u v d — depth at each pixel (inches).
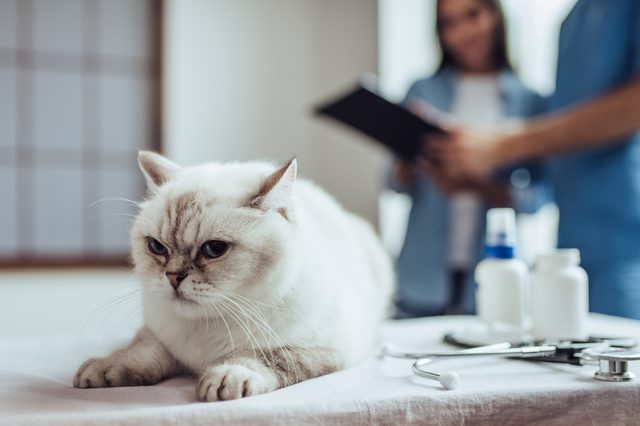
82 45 106.7
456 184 68.2
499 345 30.2
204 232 28.0
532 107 74.7
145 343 29.9
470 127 66.9
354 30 116.8
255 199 29.0
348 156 115.6
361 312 35.2
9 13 103.8
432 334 40.5
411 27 100.7
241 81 113.9
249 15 114.1
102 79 107.4
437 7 74.0
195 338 29.7
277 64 115.6
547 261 33.9
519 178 74.1
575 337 33.1
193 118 111.4
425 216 77.8
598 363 28.8
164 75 108.6
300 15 116.3
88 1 106.3
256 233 28.3
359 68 116.9
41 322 102.0
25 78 104.9
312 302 29.6
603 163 56.1
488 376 27.5
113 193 108.9
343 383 26.7
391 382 26.7
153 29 108.8
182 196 29.1
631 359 25.7
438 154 62.7
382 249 48.1
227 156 113.3
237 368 25.6
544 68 80.9
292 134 116.5
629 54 56.0
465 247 75.4
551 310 33.4
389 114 60.4
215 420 21.7
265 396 24.4
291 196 30.2
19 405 23.1
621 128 53.0
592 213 56.8
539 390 25.0
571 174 59.1
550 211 79.1
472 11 71.3
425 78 79.4
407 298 79.1
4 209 104.8
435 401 24.0
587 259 57.1
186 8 110.9
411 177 77.9
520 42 78.5
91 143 107.7
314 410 22.7
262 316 28.6
